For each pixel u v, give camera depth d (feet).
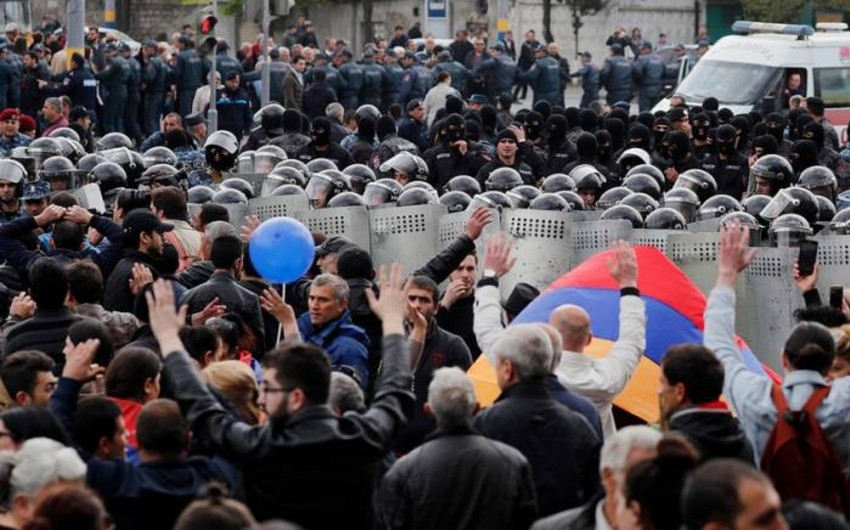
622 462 56.13
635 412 80.94
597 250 116.88
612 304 83.92
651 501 52.95
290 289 98.12
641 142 178.29
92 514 51.03
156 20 426.51
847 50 260.62
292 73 262.67
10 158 136.67
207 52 218.59
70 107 220.43
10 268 101.71
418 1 435.12
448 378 63.57
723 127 170.40
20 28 305.12
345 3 439.22
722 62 262.47
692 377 63.72
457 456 62.95
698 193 133.59
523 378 66.64
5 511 58.65
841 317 80.12
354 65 293.23
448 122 167.73
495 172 135.95
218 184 146.20
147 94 270.87
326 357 60.03
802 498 67.21
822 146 188.24
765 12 426.51
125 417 67.56
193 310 86.79
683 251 113.60
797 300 108.88
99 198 125.70
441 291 107.65
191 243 107.04
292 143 176.45
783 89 258.57
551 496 65.82
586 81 335.88
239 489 61.82
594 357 79.51
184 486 60.70
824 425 68.28
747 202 123.34
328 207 125.80
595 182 136.26
